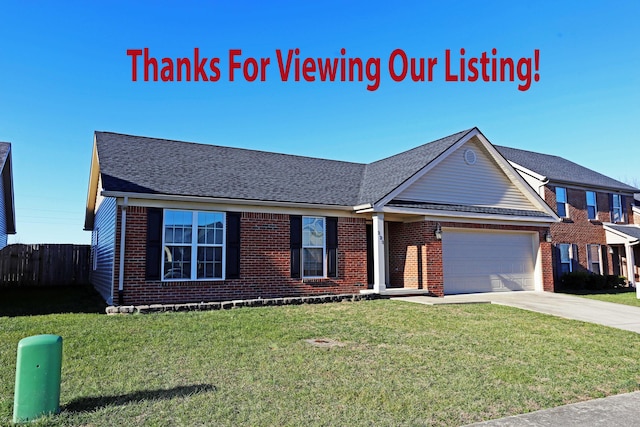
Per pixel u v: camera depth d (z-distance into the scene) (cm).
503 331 946
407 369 645
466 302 1350
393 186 1495
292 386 554
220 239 1295
